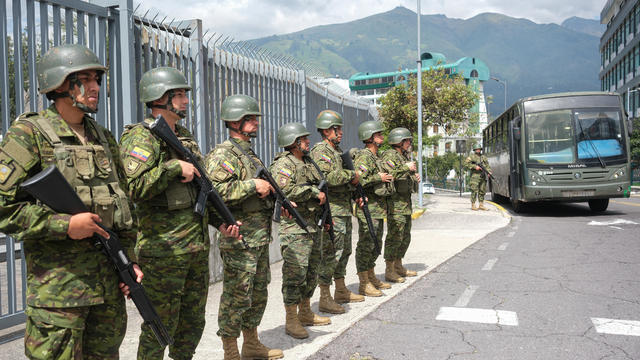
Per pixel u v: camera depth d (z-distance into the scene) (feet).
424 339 14.46
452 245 31.32
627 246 28.78
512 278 21.75
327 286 17.48
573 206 59.11
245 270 12.37
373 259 20.04
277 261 26.71
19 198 7.56
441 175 193.67
